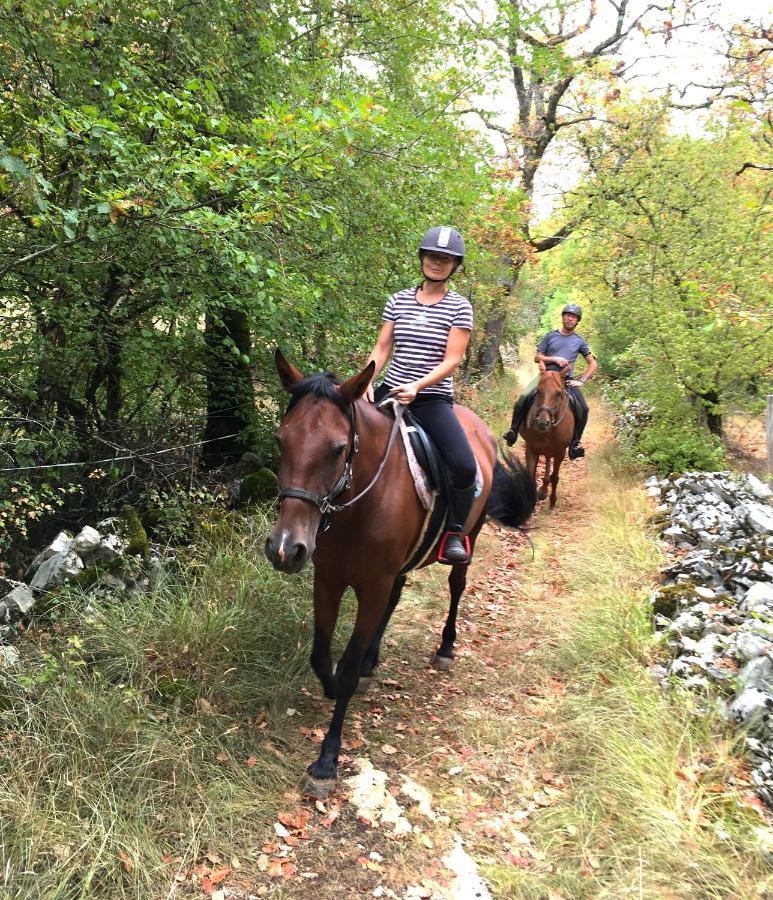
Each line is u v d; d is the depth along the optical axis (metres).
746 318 6.84
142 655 3.54
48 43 4.47
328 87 6.37
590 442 12.80
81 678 3.33
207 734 3.27
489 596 5.74
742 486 7.24
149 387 6.16
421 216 6.11
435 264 3.48
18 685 3.14
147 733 3.05
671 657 4.15
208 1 5.59
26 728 2.91
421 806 3.12
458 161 6.77
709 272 8.20
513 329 19.64
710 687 3.72
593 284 13.22
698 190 9.30
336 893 2.62
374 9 7.09
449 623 4.52
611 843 2.87
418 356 3.55
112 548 4.41
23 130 3.94
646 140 11.29
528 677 4.35
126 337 5.47
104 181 3.95
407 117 6.01
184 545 5.02
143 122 4.13
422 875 2.74
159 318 5.43
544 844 2.92
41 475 4.84
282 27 6.49
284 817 2.94
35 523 5.07
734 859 2.72
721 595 4.69
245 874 2.65
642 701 3.66
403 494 3.20
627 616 4.69
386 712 3.88
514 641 4.89
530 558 6.66
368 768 3.31
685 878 2.65
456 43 7.20
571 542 7.11
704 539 6.00
